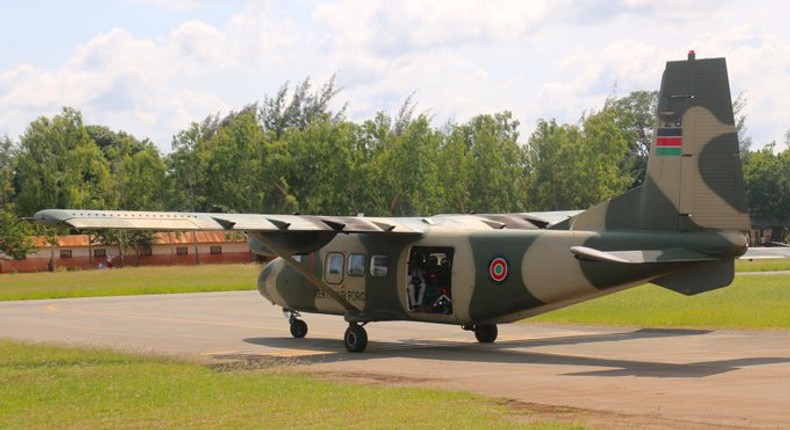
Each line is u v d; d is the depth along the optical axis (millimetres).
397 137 86625
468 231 24141
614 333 28688
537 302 22938
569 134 95312
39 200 87312
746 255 21688
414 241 24734
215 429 13516
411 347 26172
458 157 87688
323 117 88938
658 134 21188
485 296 23531
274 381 18484
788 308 34312
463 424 13484
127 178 86000
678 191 20844
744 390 16438
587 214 22500
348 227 23609
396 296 24906
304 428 13430
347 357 23750
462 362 22078
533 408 14844
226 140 81938
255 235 24938
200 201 84438
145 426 13867
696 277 21000
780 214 117062
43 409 15508
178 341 28391
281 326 33312
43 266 83500
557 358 22672
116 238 85188
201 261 88438
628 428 13086
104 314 39406
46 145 88312
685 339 26281
